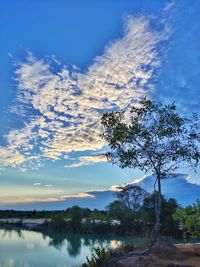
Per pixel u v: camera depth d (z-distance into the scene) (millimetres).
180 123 20312
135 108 20750
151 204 62812
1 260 56406
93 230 96125
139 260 15891
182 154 20312
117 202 83875
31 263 53781
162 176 20781
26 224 152250
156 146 20500
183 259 16359
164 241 17750
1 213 185250
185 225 20984
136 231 75000
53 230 116688
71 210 107312
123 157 20672
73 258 57656
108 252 21125
